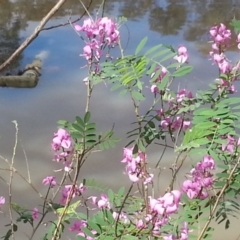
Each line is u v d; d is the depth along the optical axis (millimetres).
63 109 5242
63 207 1646
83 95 5559
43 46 6922
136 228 1310
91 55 1534
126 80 1304
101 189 1646
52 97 5480
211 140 1235
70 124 1457
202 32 7316
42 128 4793
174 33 7227
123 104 5145
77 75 6102
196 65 5750
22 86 5730
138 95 1336
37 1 8828
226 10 8602
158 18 7910
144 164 1490
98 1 8438
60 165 3992
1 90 5656
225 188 1354
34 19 8047
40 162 4043
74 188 1595
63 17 7828
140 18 7852
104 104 5176
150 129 1610
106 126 4711
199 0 9211
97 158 3979
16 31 7516
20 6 8578
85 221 1562
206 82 5137
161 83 1323
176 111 1678
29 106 5273
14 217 3031
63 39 7203
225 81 1616
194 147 1251
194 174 1494
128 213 1512
